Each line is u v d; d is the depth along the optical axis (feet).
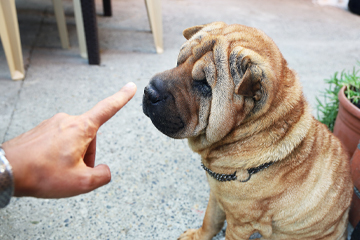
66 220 2.75
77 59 5.24
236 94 1.85
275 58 1.97
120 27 6.61
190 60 1.97
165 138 3.76
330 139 2.24
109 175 1.40
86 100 4.23
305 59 5.96
